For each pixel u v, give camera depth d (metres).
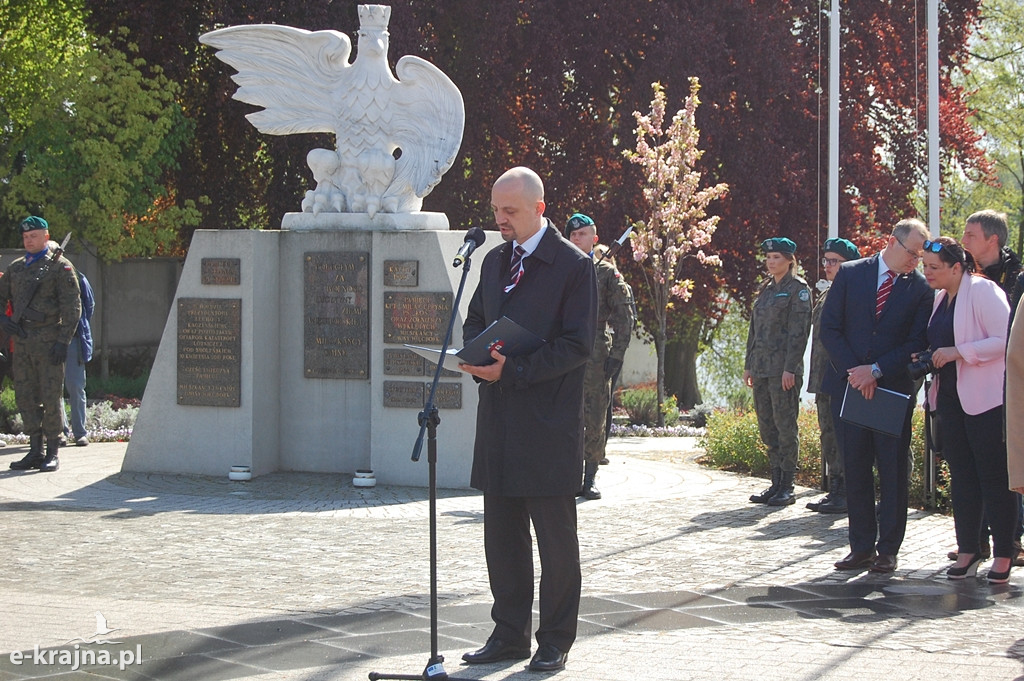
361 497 10.78
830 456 10.32
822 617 6.76
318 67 12.02
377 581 7.61
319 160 11.98
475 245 5.97
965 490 7.80
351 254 11.73
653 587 7.48
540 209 5.82
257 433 11.77
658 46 23.38
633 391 23.97
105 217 22.58
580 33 23.92
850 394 7.98
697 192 24.50
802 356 10.48
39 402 12.35
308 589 7.41
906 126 27.31
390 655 6.01
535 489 5.68
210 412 11.82
